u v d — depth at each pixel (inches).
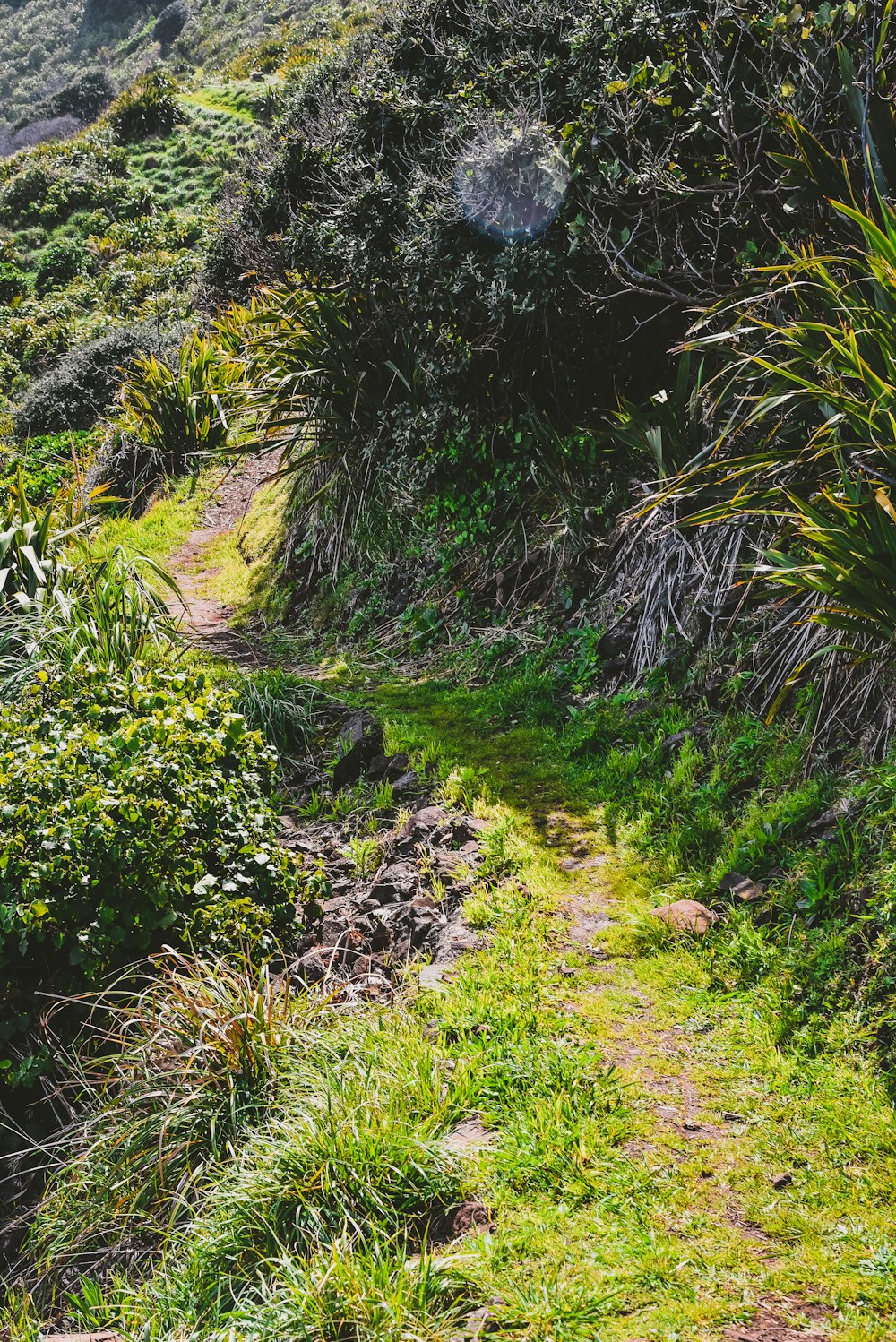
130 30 4306.1
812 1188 103.6
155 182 1563.7
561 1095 115.2
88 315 1189.7
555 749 208.2
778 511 177.9
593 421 267.7
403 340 321.7
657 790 179.9
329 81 415.5
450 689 252.1
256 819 174.1
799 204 190.5
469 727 226.4
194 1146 123.6
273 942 160.4
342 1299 91.0
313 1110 114.8
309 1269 96.0
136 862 153.8
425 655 274.1
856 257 185.8
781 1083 118.0
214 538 437.1
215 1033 131.3
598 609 235.1
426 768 209.2
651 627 215.6
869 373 144.3
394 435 316.2
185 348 568.1
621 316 250.5
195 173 1558.8
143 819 157.3
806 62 194.1
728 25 217.6
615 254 234.5
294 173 399.5
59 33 4943.4
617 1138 110.6
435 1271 93.0
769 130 207.8
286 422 352.2
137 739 171.9
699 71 226.2
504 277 252.5
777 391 172.9
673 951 143.6
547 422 271.0
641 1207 101.6
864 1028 123.0
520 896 157.1
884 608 142.9
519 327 268.4
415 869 173.3
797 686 177.2
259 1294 97.9
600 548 244.2
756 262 208.4
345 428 343.0
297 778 227.9
